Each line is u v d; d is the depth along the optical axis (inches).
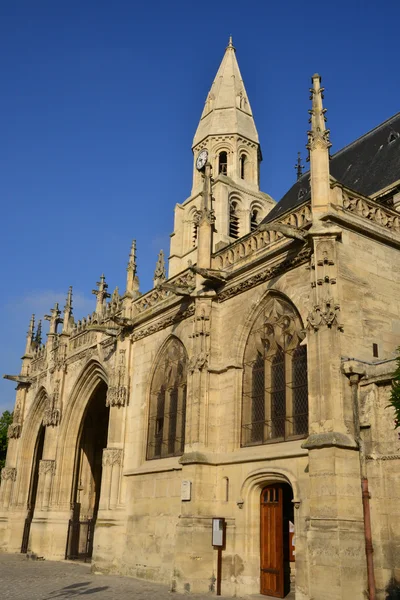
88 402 1551.4
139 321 1268.5
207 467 943.7
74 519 1514.5
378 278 860.6
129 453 1218.0
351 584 658.2
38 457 1870.1
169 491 1054.4
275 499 861.8
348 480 705.0
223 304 1042.7
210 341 1017.5
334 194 866.1
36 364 1883.6
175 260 2351.1
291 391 873.5
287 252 911.7
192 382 997.2
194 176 2490.2
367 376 754.8
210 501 930.1
